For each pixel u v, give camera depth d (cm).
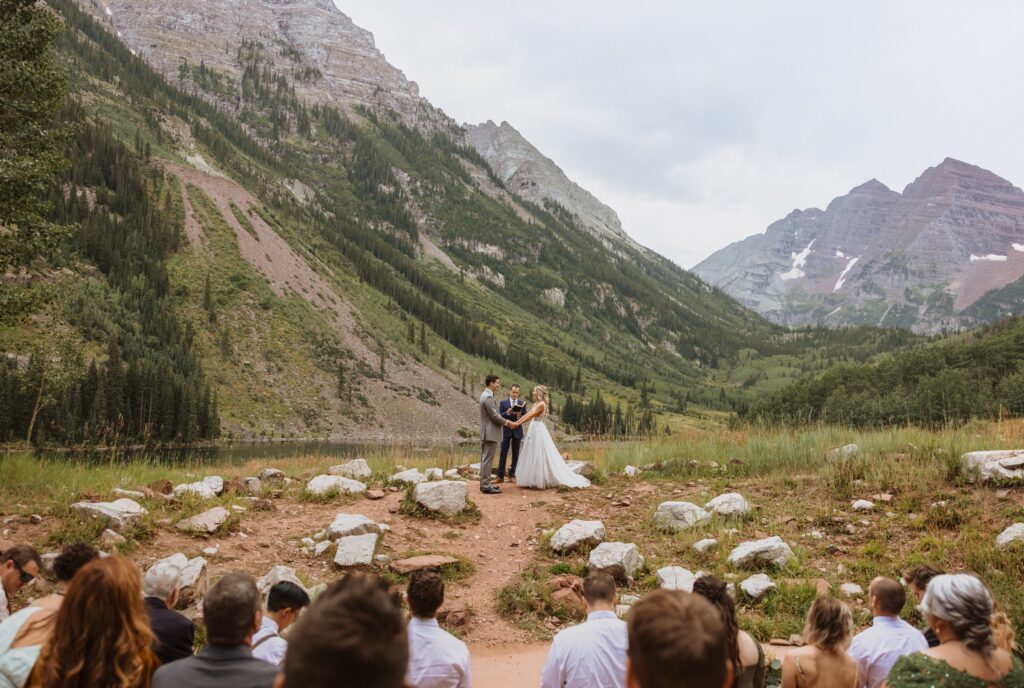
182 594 680
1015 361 8162
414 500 1104
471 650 687
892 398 7375
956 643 367
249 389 12362
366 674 157
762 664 422
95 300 11625
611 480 1355
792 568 871
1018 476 1004
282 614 470
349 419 12744
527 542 1006
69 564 415
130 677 295
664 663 177
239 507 1045
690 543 969
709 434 1778
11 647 354
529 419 1315
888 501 1048
